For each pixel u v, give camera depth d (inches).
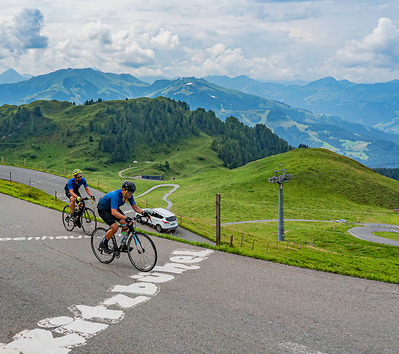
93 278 312.5
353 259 1911.9
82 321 225.5
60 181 1964.8
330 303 271.7
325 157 7239.2
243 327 222.4
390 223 3922.2
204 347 195.9
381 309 263.7
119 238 350.6
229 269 355.6
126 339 203.0
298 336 212.8
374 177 6501.0
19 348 189.9
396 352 197.2
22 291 275.0
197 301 264.4
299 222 4040.4
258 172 6993.1
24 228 526.9
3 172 2114.9
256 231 3442.4
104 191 2048.5
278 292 292.0
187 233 1547.7
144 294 275.9
